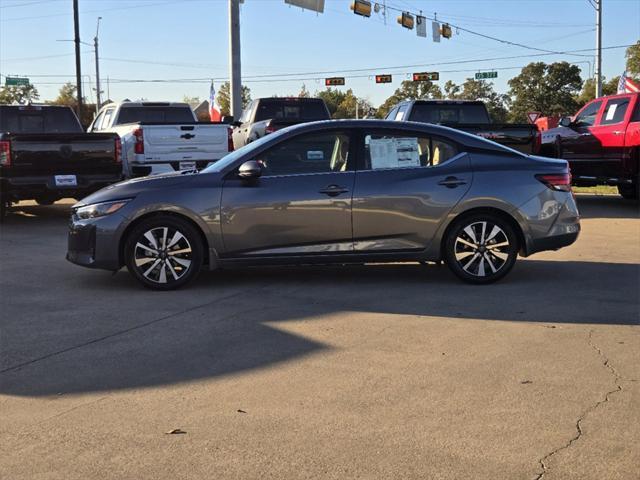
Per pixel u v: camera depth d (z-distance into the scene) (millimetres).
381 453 3424
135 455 3426
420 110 14891
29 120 14172
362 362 4727
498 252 7043
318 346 5078
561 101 100688
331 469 3271
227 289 6918
